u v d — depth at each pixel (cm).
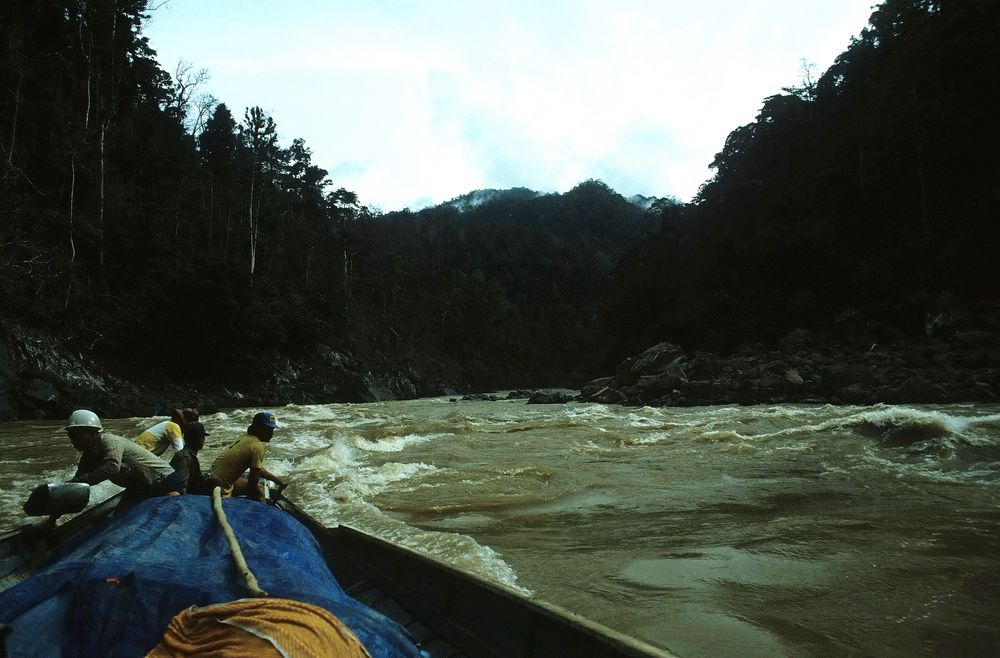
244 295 3759
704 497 726
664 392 2662
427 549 538
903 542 516
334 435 1402
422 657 226
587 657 213
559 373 8881
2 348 2314
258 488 532
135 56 4681
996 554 479
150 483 455
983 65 3491
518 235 12362
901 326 2919
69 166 3259
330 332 5069
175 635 192
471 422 1814
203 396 3278
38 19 3544
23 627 202
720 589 430
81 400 2402
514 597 251
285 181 6438
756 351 3203
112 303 3109
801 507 659
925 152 3647
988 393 1964
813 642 346
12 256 2617
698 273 5053
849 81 5425
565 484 827
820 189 4338
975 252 2944
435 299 7956
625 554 519
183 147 5072
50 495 356
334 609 212
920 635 351
